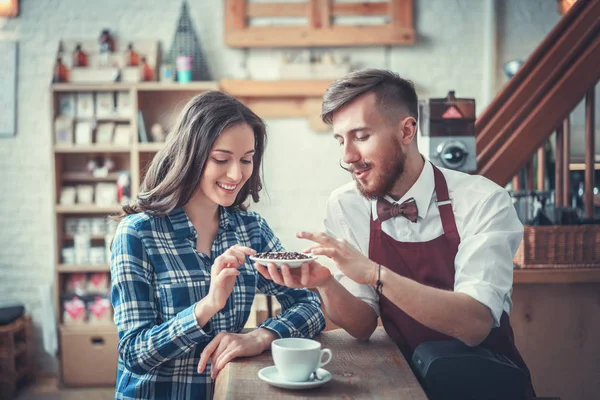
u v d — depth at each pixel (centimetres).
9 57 495
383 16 493
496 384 152
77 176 485
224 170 168
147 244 167
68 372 473
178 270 169
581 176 303
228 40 492
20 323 473
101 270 477
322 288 171
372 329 178
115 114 482
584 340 253
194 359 165
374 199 189
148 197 171
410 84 182
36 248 498
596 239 253
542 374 254
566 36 265
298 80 491
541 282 250
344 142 179
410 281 160
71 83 473
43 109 496
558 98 261
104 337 473
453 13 497
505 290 171
